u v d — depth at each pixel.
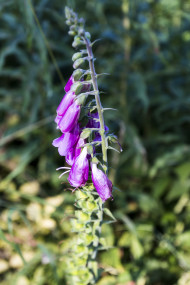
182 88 1.30
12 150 1.24
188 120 1.25
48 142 1.22
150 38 1.07
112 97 1.17
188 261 1.01
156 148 1.28
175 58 1.25
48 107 1.20
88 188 0.65
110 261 0.95
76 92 0.57
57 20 1.17
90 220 0.67
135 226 1.08
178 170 1.11
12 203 1.16
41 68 1.10
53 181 1.18
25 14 0.92
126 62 1.15
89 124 0.62
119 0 1.16
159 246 1.05
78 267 0.72
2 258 1.01
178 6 1.24
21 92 1.18
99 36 1.15
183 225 1.10
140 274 0.94
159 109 1.21
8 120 1.32
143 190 1.22
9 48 1.08
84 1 1.17
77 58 0.57
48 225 1.04
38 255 0.95
